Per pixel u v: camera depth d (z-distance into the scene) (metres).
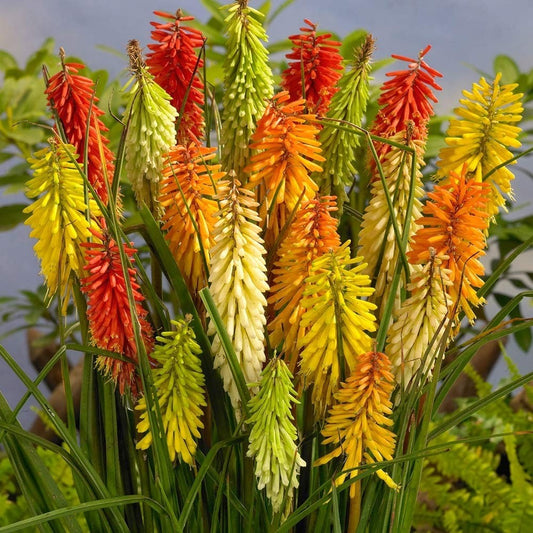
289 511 1.36
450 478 2.24
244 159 1.48
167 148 1.42
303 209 1.35
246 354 1.33
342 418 1.32
